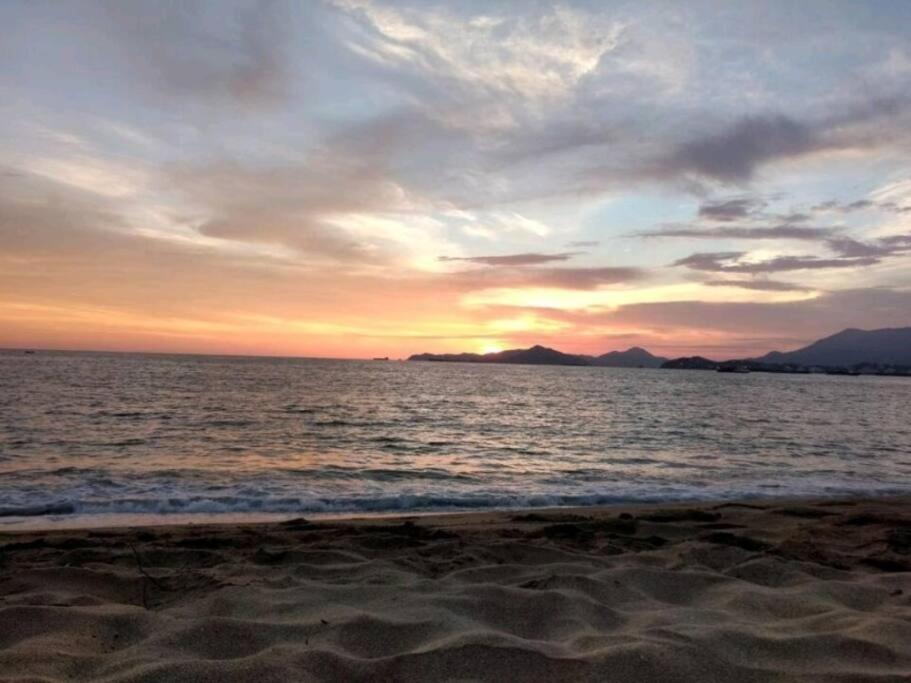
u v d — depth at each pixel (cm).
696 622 324
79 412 2431
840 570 447
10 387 3625
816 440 2122
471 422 2650
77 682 245
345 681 249
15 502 878
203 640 288
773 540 576
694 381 10206
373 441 1911
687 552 491
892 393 7150
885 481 1306
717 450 1819
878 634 298
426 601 346
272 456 1503
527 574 421
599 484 1196
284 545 545
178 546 547
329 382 6338
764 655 278
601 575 414
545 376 11500
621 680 251
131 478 1116
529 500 982
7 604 344
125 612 321
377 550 514
